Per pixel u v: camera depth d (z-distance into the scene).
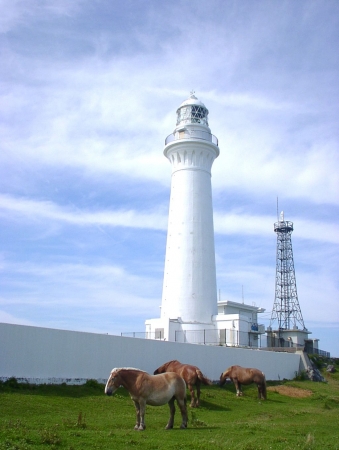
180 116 49.88
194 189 47.34
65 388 24.19
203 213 47.16
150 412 21.19
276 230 79.06
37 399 21.03
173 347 31.72
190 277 45.25
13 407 19.08
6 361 22.80
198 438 15.12
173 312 44.88
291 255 77.88
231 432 16.78
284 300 75.81
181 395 17.52
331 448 14.92
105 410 20.98
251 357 38.34
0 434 13.33
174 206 47.69
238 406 25.75
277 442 15.23
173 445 13.68
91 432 15.10
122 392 25.42
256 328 49.06
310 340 70.56
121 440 13.92
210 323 44.91
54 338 25.00
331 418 23.27
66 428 15.80
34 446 12.48
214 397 27.16
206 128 48.66
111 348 27.78
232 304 55.78
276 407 26.56
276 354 41.66
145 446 13.39
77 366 25.84
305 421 21.84
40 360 24.22
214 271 46.94
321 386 40.66
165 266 47.28
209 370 34.03
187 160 47.97
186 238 46.19
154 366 30.22
